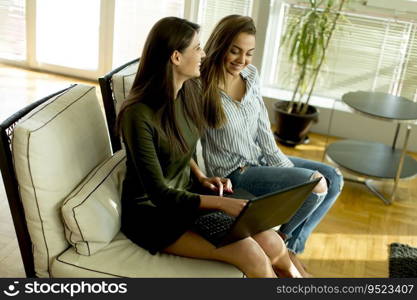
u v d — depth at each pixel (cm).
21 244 171
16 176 160
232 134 209
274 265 188
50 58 449
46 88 419
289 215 180
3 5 440
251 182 211
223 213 183
